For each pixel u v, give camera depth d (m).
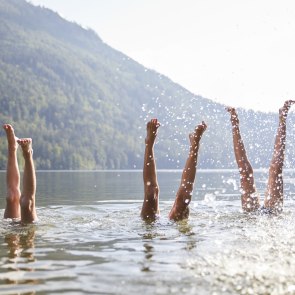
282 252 3.29
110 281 2.70
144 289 2.51
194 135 5.27
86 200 8.92
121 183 17.52
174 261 3.18
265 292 2.40
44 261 3.29
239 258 3.13
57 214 6.24
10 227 4.89
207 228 4.74
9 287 2.62
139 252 3.56
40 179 21.98
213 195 10.14
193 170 5.33
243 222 5.10
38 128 87.94
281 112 6.12
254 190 6.01
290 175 18.97
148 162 5.41
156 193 5.47
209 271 2.83
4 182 17.38
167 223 5.15
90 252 3.60
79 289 2.56
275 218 5.37
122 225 5.06
